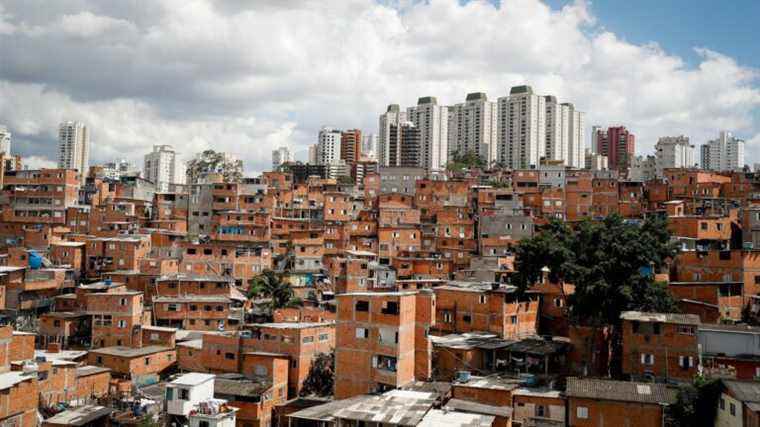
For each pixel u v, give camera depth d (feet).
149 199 506.89
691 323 229.04
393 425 182.09
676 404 192.95
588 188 440.45
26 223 441.68
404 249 409.69
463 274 339.77
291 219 438.40
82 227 437.99
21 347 247.70
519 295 281.95
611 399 196.44
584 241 257.14
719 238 338.75
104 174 573.74
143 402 238.27
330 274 373.81
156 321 314.76
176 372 281.13
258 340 267.59
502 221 405.59
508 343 255.09
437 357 252.83
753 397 173.88
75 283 351.25
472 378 230.89
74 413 222.89
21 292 318.45
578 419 199.52
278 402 250.78
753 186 418.31
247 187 458.91
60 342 287.89
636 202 428.15
